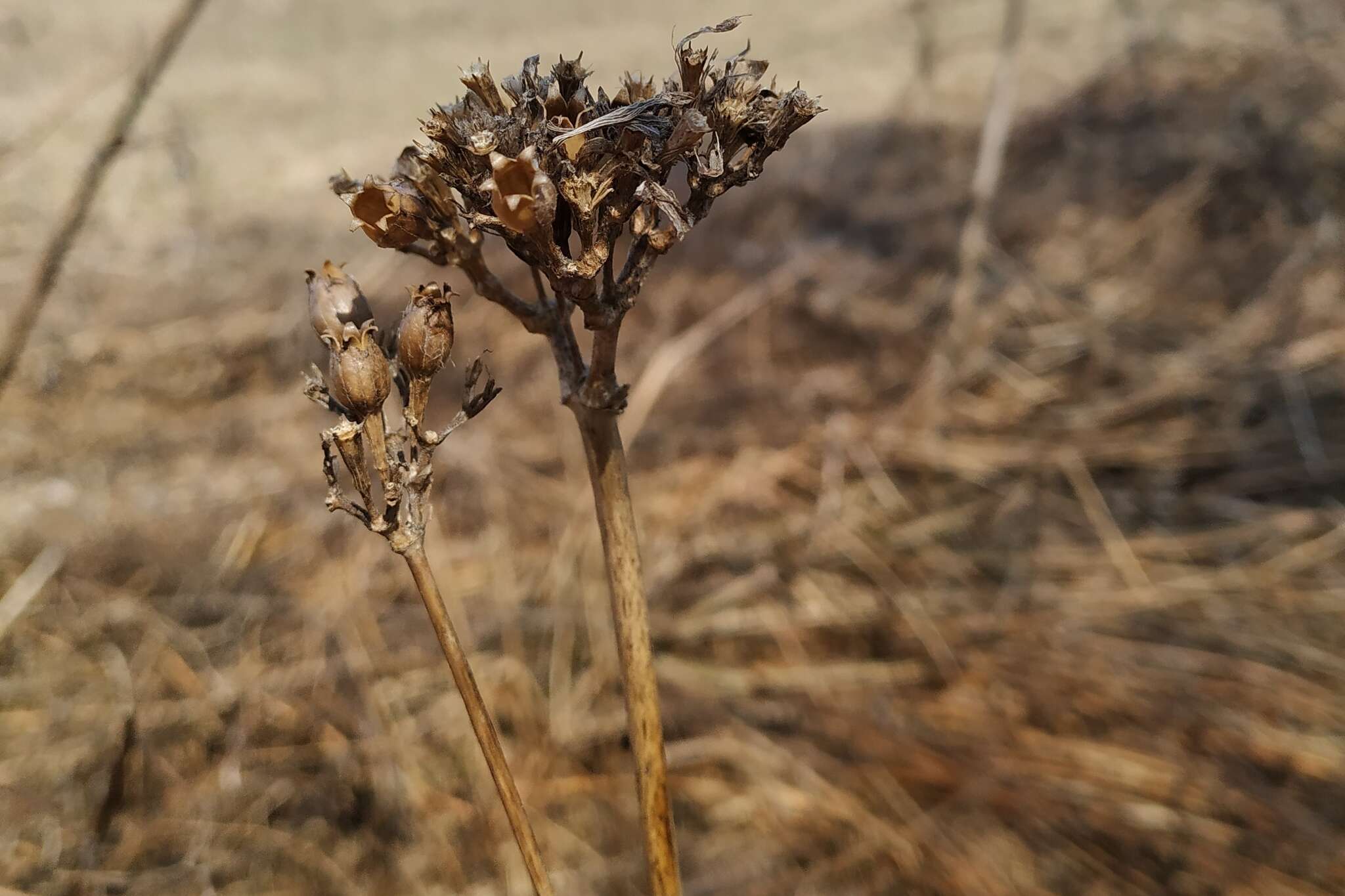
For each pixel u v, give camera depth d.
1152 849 0.35
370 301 0.67
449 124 0.15
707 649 0.45
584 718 0.42
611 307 0.15
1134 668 0.42
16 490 0.54
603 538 0.16
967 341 0.64
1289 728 0.39
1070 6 1.17
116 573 0.48
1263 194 0.72
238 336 0.66
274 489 0.54
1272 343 0.60
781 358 0.65
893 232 0.78
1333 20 0.88
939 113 0.95
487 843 0.37
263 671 0.43
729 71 0.15
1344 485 0.50
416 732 0.41
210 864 0.36
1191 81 0.88
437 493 0.55
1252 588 0.45
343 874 0.36
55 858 0.35
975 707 0.41
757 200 0.84
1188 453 0.54
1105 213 0.76
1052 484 0.54
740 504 0.54
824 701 0.42
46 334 0.66
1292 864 0.34
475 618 0.47
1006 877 0.34
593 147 0.14
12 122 0.83
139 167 0.84
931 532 0.51
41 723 0.41
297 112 0.98
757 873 0.36
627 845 0.37
